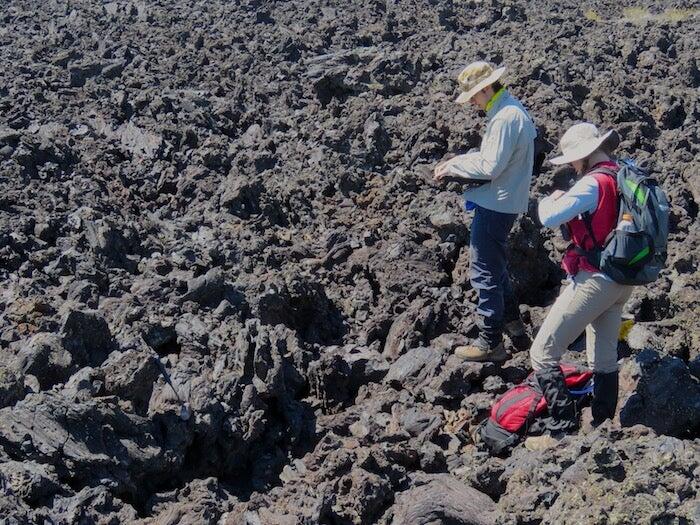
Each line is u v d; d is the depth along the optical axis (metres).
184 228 8.37
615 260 4.54
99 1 17.75
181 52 13.48
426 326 6.51
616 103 11.11
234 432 5.17
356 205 8.96
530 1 18.64
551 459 4.51
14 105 10.97
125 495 4.65
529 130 5.32
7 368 4.98
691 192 8.95
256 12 16.27
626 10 18.70
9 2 18.05
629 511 3.78
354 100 11.70
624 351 6.03
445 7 16.72
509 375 5.93
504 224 5.54
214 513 4.55
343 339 6.71
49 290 6.56
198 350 5.87
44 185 8.53
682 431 4.93
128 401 5.11
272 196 9.02
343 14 16.58
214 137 10.50
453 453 5.23
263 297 6.44
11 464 4.31
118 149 10.18
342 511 4.55
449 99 11.48
